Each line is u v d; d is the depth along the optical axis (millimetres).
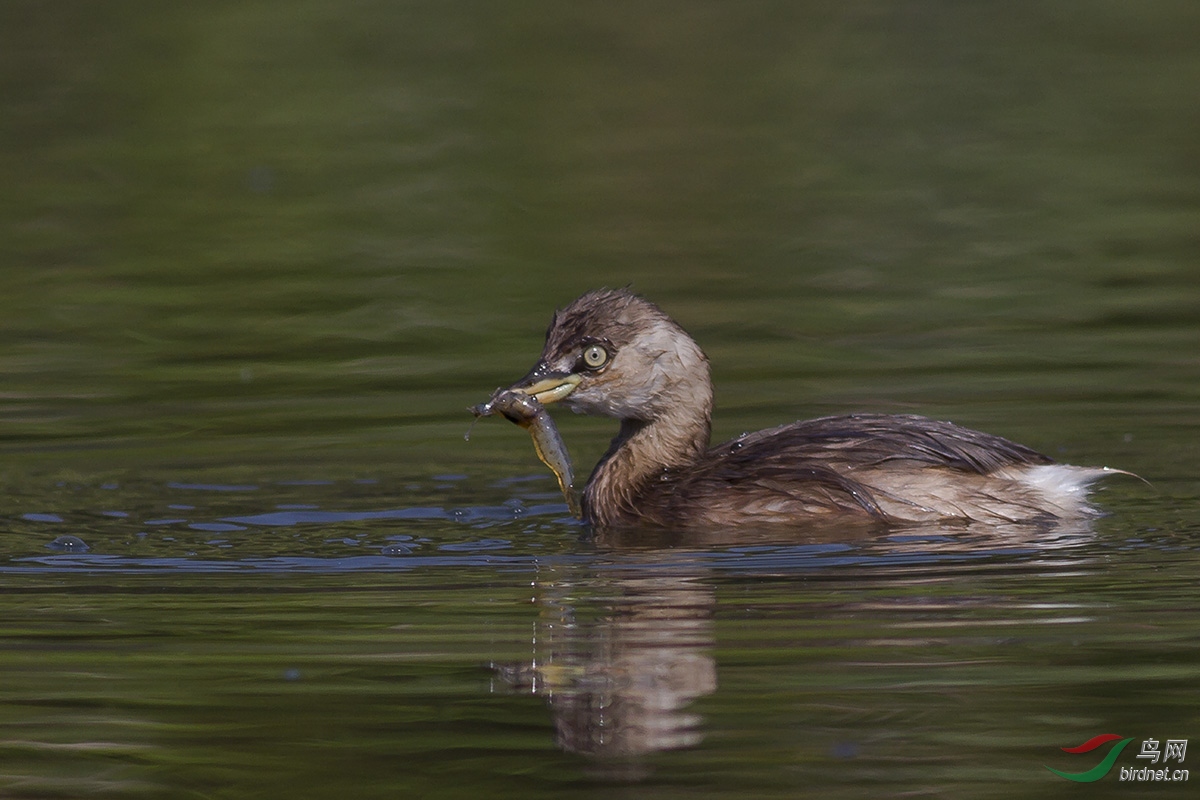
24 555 10953
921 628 8906
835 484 11297
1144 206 22344
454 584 10086
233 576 10375
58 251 21281
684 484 11914
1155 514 11367
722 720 7773
